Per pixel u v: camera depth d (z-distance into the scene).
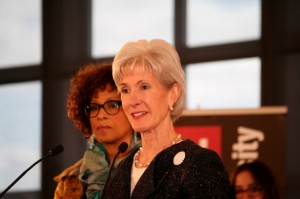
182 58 10.20
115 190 3.62
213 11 10.19
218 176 3.33
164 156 3.48
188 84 10.09
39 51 11.30
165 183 3.37
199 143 6.89
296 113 9.16
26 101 11.21
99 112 4.56
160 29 10.51
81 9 11.05
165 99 3.60
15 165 11.05
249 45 9.80
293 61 9.35
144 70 3.54
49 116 10.94
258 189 6.64
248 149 6.76
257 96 9.61
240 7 10.01
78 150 10.73
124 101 3.58
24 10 11.44
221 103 9.84
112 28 10.87
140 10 10.70
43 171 10.70
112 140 4.52
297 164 8.93
